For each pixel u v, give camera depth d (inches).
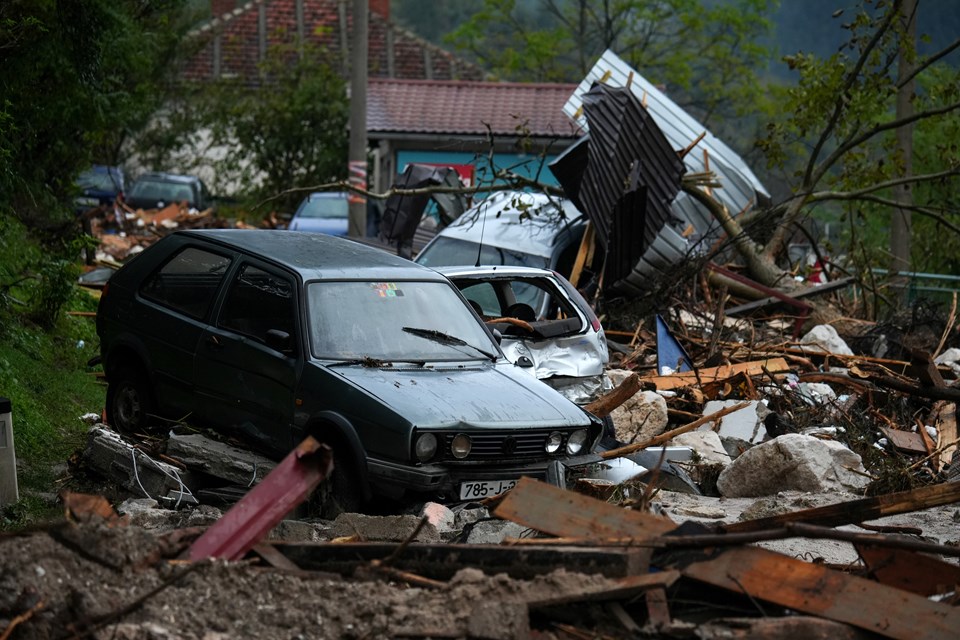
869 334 809.5
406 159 1547.7
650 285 786.8
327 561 260.7
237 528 250.4
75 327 683.4
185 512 372.8
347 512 377.4
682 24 2306.8
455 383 408.5
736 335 775.1
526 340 527.8
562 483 383.2
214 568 239.0
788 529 252.7
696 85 2338.8
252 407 416.8
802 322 801.6
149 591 228.5
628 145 816.3
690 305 789.2
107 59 728.3
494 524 339.3
